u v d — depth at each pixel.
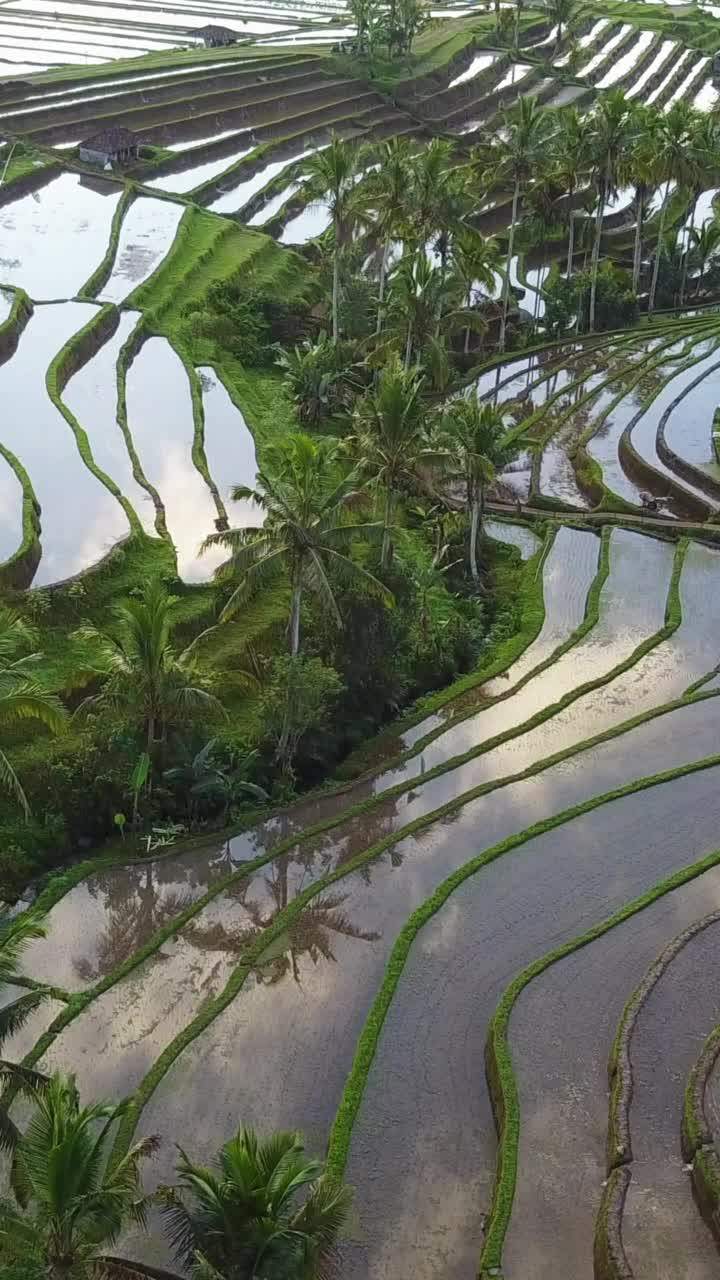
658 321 126.38
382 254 103.00
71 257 112.88
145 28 199.25
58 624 63.03
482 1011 45.84
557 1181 38.84
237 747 58.72
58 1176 28.77
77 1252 30.42
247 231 123.50
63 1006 46.28
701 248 131.88
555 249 139.00
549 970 47.16
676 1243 36.50
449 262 107.94
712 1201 36.91
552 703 66.06
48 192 128.50
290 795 58.50
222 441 87.62
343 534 57.72
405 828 55.59
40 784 54.91
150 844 54.78
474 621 73.25
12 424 84.94
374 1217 38.09
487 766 60.66
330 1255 35.16
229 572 57.19
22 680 44.59
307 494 56.78
